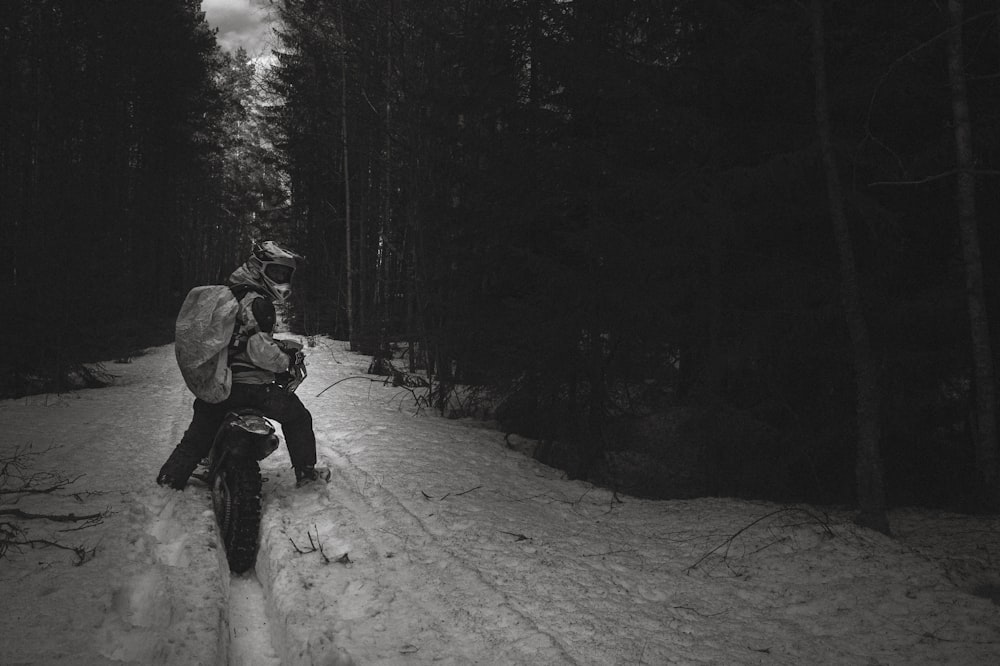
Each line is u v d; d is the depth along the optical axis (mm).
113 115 24766
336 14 17391
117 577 3438
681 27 6695
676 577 4047
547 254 7562
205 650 2842
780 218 6590
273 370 4895
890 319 6219
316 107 24484
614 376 7020
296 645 3100
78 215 12625
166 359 16922
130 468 5734
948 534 5227
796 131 6402
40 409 8898
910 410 6570
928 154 6230
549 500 5609
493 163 7652
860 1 6340
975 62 6500
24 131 20547
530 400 7613
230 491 4426
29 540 3902
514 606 3504
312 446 5219
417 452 6871
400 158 12883
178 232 42094
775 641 3266
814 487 6840
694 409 6848
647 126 6496
